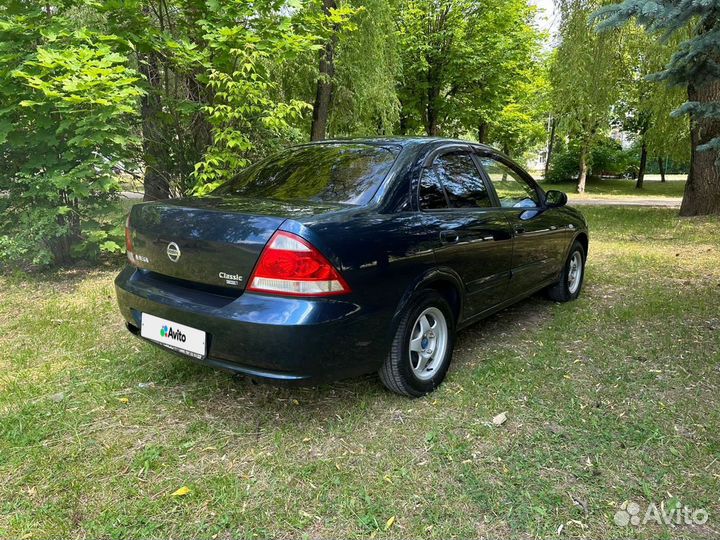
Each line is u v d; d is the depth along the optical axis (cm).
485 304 340
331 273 221
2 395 280
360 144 316
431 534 183
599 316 432
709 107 440
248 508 195
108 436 243
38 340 366
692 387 298
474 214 319
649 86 1343
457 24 1619
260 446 238
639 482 212
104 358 332
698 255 704
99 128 499
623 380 307
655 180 3800
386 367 269
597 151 3531
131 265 289
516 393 290
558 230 427
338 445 238
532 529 185
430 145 310
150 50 593
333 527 187
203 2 606
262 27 598
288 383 221
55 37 509
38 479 210
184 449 234
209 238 234
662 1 344
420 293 271
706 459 227
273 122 575
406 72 1631
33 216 532
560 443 240
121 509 194
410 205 275
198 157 685
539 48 1777
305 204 260
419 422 258
